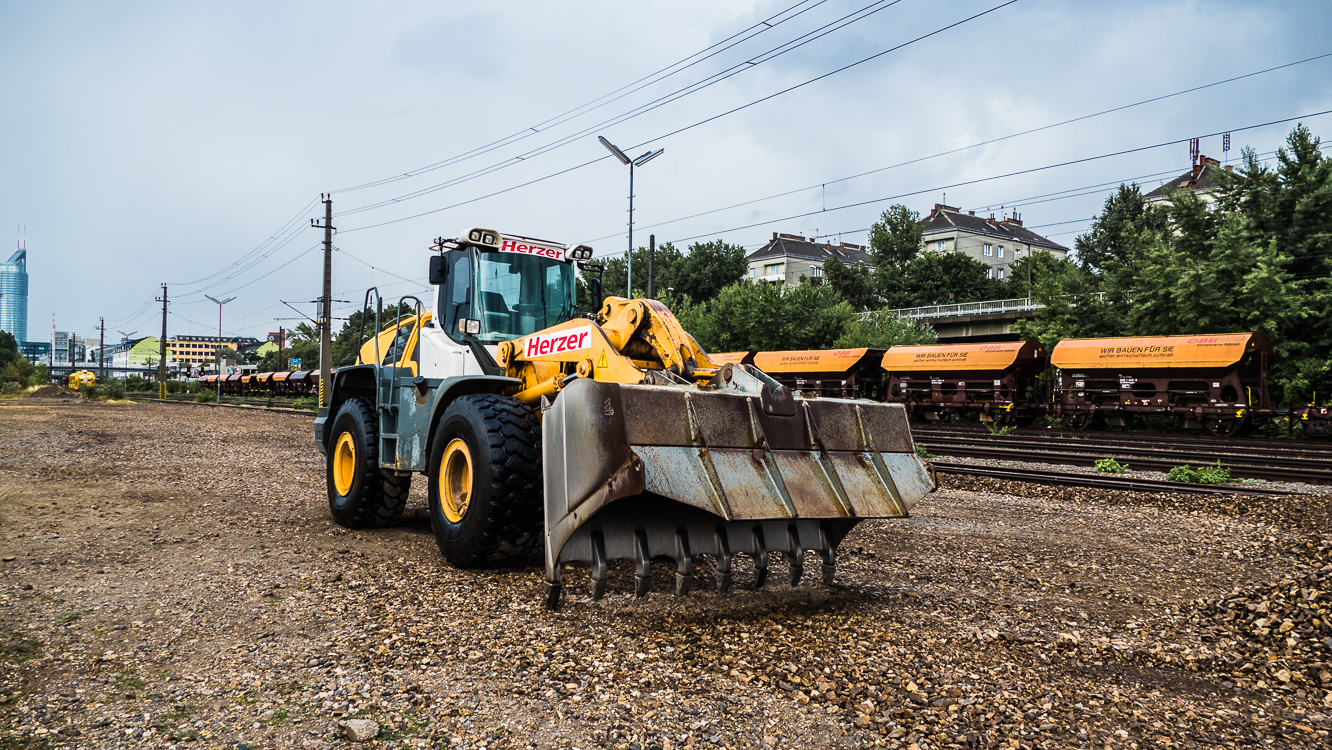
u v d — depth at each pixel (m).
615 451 3.68
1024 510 8.30
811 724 2.91
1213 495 9.13
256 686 3.12
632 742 2.72
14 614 4.02
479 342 6.11
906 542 6.35
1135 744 2.83
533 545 5.11
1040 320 38.03
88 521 6.75
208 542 5.95
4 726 2.72
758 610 4.30
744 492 3.92
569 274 6.83
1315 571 5.54
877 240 72.38
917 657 3.64
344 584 4.71
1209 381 21.22
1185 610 4.62
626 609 4.28
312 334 110.44
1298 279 27.50
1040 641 3.94
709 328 39.56
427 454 5.80
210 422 22.22
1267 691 3.41
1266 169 29.36
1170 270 28.84
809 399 4.47
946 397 27.03
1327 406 20.44
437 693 3.09
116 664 3.34
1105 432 22.41
